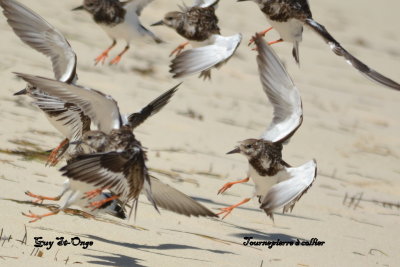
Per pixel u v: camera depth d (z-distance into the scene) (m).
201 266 9.88
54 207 10.99
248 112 19.33
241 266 10.18
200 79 21.28
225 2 30.56
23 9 11.65
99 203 9.87
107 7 13.80
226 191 13.58
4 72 17.59
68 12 24.33
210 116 18.28
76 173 8.70
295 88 10.72
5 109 15.34
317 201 14.06
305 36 29.06
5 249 9.24
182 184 13.45
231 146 16.36
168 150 15.25
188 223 11.61
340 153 17.80
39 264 8.98
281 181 10.95
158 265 9.63
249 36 25.89
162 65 21.34
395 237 12.75
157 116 17.42
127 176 9.10
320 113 20.91
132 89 18.73
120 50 21.83
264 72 10.70
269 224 12.32
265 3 12.41
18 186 11.55
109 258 9.55
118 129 9.95
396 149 19.09
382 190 15.70
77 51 20.78
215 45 12.03
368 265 11.20
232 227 11.82
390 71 26.39
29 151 13.27
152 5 26.75
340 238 12.24
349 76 25.39
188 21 12.79
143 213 11.62
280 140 10.87
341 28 31.19
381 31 32.31
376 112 22.06
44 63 18.84
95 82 18.66
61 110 11.06
